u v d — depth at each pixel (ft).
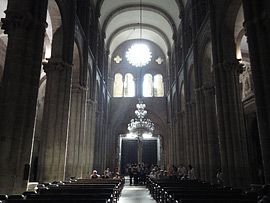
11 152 33.42
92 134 84.38
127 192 67.00
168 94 126.93
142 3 108.78
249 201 22.26
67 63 54.65
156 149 134.51
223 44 54.19
